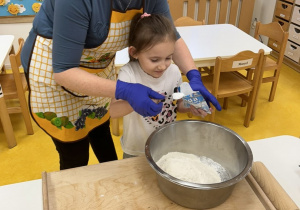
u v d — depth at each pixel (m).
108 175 0.93
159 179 0.84
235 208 0.83
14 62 2.11
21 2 3.13
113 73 1.40
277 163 1.09
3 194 0.93
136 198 0.86
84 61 1.15
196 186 0.75
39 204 0.90
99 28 0.98
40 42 1.12
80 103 1.30
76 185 0.89
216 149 1.01
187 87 1.03
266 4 3.96
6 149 2.33
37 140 2.43
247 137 2.51
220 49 2.35
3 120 2.22
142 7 1.06
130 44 1.06
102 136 1.49
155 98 0.95
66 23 0.88
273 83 2.88
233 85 2.47
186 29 2.73
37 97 1.23
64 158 1.41
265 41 4.05
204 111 1.04
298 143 1.19
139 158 1.00
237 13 4.00
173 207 0.84
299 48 3.47
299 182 1.02
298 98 3.07
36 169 2.16
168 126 0.98
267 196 0.87
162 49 0.97
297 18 3.41
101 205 0.84
